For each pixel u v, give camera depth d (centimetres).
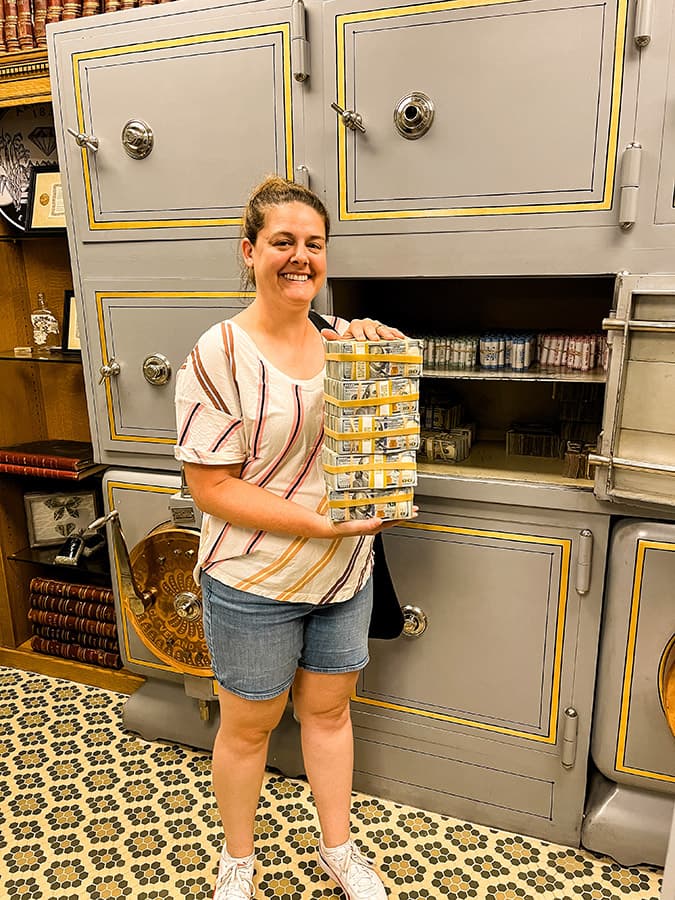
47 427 239
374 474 114
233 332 114
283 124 145
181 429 116
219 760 133
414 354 113
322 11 136
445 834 159
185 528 164
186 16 147
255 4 141
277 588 120
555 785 153
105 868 149
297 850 153
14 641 232
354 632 132
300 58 138
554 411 184
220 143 150
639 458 130
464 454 165
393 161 139
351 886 136
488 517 147
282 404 114
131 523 183
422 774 165
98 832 159
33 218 207
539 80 126
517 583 147
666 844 144
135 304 167
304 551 119
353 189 143
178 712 187
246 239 117
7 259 220
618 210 126
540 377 140
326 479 117
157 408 171
